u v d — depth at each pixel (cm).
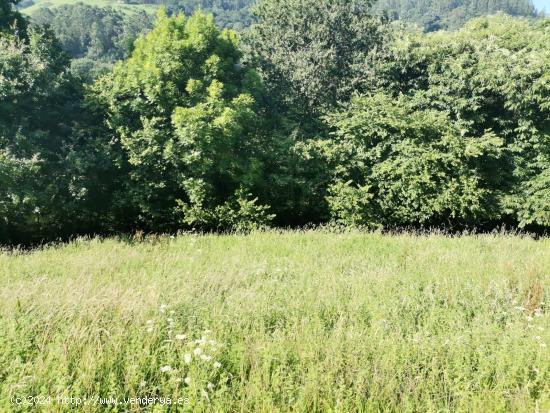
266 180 1934
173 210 1773
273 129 2136
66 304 598
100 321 560
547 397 435
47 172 1661
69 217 1809
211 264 1059
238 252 1231
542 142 1950
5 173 1416
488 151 1916
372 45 2333
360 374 453
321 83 2216
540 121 1961
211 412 405
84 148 1712
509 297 765
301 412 408
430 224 2033
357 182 2008
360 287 821
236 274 940
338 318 670
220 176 1891
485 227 2089
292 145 1973
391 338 561
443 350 537
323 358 507
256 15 2542
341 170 1930
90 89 1859
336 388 448
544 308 737
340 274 947
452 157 1822
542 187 1908
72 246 1332
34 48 1769
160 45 1797
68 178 1667
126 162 1783
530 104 1873
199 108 1650
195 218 1689
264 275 969
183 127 1647
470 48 2156
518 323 620
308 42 2377
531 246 1365
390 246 1316
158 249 1269
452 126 1955
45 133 1636
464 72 1966
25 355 462
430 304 752
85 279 840
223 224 1753
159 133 1691
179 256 1154
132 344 491
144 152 1645
